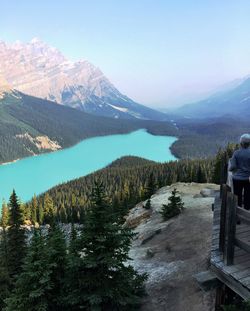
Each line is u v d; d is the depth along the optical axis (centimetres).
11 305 1459
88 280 1378
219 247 1022
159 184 8756
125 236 1441
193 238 2244
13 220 3341
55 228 1733
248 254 1022
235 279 913
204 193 3509
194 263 1850
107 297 1408
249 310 940
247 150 1172
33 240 1547
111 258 1361
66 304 1427
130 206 7344
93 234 1391
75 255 1422
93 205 1420
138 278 1584
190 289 1614
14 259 3128
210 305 1451
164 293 1659
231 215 942
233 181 1189
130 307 1502
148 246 2470
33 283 1435
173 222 2753
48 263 1478
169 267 1914
